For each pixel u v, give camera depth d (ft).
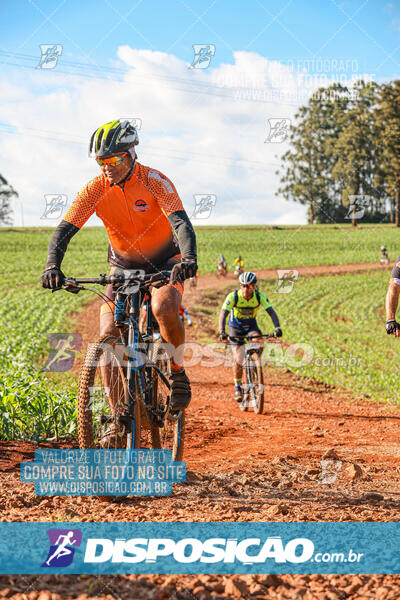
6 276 131.85
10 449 16.79
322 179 262.06
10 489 12.67
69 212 12.78
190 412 28.89
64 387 25.81
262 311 97.91
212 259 180.45
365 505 12.30
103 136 12.01
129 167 12.41
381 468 16.93
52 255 12.27
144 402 12.75
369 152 248.52
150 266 13.70
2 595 7.09
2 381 21.06
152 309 12.37
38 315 69.87
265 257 189.57
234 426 24.79
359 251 206.08
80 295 97.81
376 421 28.14
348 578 8.16
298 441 21.57
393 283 15.35
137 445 12.32
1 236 226.99
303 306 108.06
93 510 11.31
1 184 311.06
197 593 7.48
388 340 73.26
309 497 13.19
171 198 12.75
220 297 113.91
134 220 13.01
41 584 7.51
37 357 44.78
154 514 11.09
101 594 7.35
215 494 13.26
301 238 235.20
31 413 19.07
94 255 179.93
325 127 257.34
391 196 268.41
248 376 30.17
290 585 7.93
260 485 14.43
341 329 82.69
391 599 7.35
